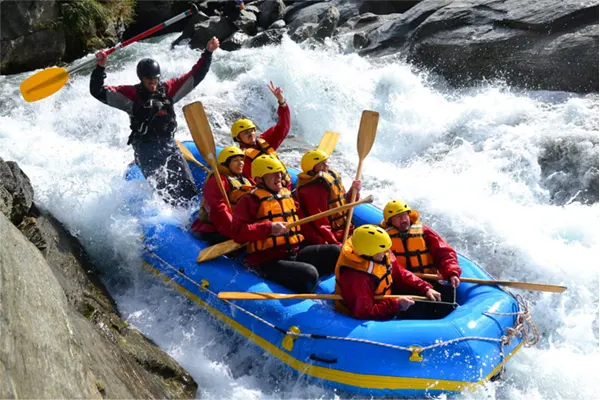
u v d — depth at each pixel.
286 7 13.15
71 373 2.41
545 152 6.15
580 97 7.04
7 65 10.34
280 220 4.06
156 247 4.52
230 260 4.24
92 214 4.84
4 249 2.56
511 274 4.93
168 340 4.02
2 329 2.20
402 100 7.68
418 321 3.57
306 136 7.80
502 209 5.54
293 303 3.78
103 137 7.21
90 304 3.76
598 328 4.42
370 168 6.62
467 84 8.28
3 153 6.40
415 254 4.07
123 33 12.93
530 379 3.72
